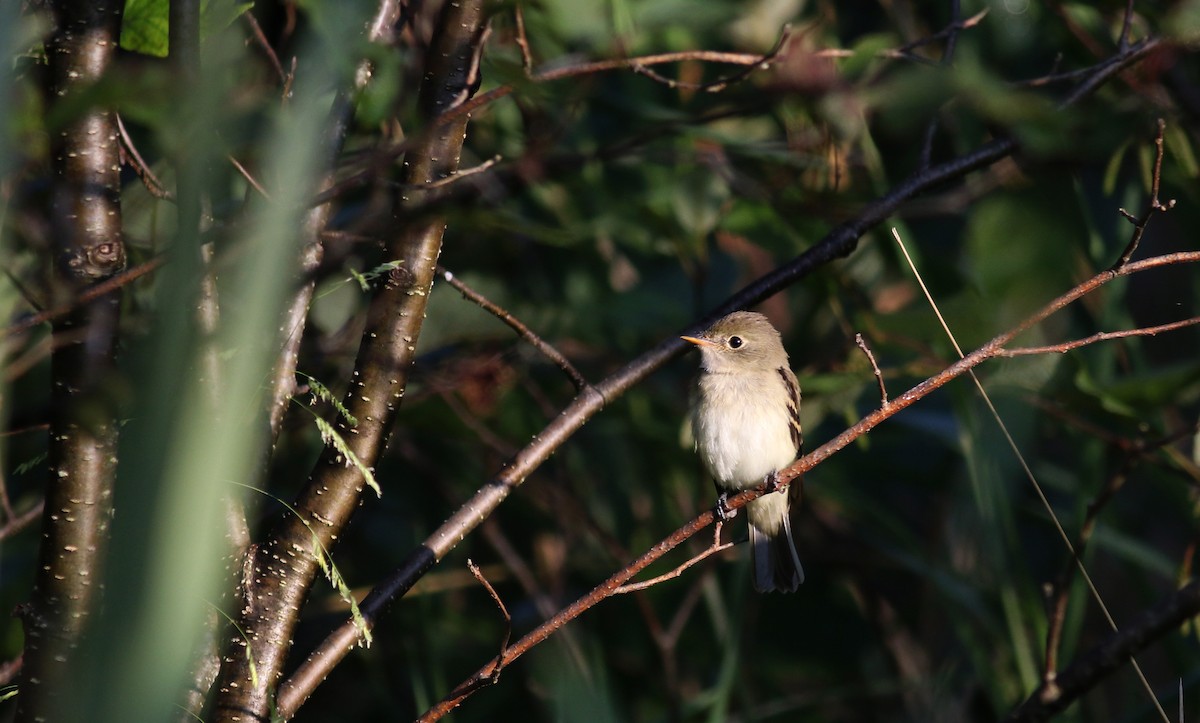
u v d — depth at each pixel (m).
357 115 7.14
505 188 8.15
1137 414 10.18
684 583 13.67
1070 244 10.00
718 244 13.49
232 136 5.91
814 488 12.84
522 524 14.12
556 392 12.88
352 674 12.87
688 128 8.67
